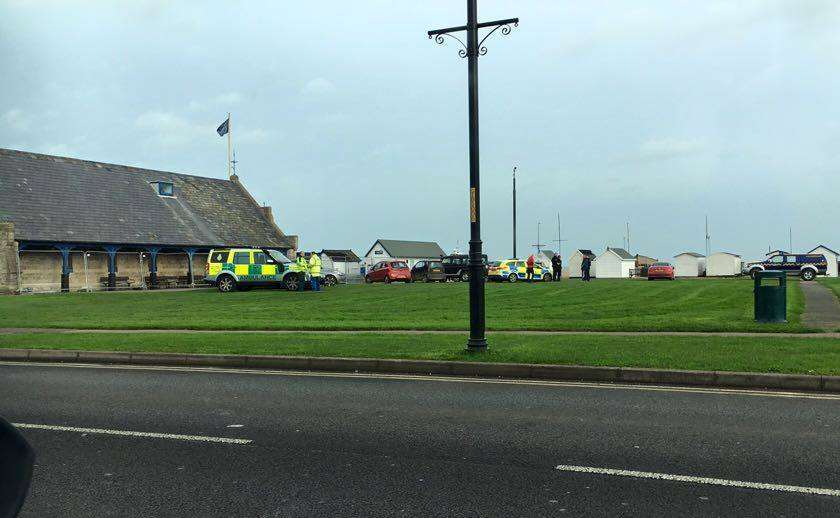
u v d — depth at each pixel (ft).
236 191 185.06
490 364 32.01
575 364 31.24
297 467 17.35
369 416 23.22
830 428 21.02
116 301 82.79
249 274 102.37
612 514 13.93
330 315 62.03
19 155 136.05
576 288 102.12
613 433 20.57
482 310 35.60
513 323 51.11
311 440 20.02
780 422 21.86
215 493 15.43
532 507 14.37
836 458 17.75
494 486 15.72
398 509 14.34
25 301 82.89
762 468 16.90
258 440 20.06
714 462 17.44
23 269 117.08
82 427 21.77
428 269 147.23
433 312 64.80
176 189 165.27
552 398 26.25
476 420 22.49
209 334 46.91
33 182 131.75
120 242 130.62
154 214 147.54
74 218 129.29
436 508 14.37
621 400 25.76
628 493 15.16
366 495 15.21
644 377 29.76
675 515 13.84
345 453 18.61
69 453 18.76
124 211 141.69
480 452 18.58
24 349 39.63
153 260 137.90
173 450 19.02
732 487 15.49
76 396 27.32
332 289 104.47
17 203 123.44
